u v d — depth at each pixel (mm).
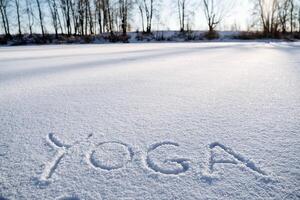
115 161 1347
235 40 27797
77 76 3930
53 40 27875
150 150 1453
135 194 1095
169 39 29453
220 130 1697
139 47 13016
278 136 1585
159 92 2777
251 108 2143
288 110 2062
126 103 2369
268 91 2719
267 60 5641
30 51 10766
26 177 1223
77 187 1146
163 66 4898
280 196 1059
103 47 13734
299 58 5922
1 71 4656
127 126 1803
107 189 1130
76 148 1493
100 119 1954
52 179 1204
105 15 33406
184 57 6773
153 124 1831
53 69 4789
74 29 31562
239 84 3117
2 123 1898
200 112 2068
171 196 1079
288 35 29406
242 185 1131
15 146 1529
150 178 1200
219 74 3867
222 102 2340
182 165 1297
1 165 1326
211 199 1055
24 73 4375
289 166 1257
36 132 1725
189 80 3428
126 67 4840
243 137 1585
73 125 1839
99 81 3475
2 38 27391
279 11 29906
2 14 28094
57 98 2594
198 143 1521
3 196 1095
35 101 2494
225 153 1397
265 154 1373
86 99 2537
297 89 2773
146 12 32375
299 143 1485
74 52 9547
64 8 30438
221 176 1196
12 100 2543
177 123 1840
